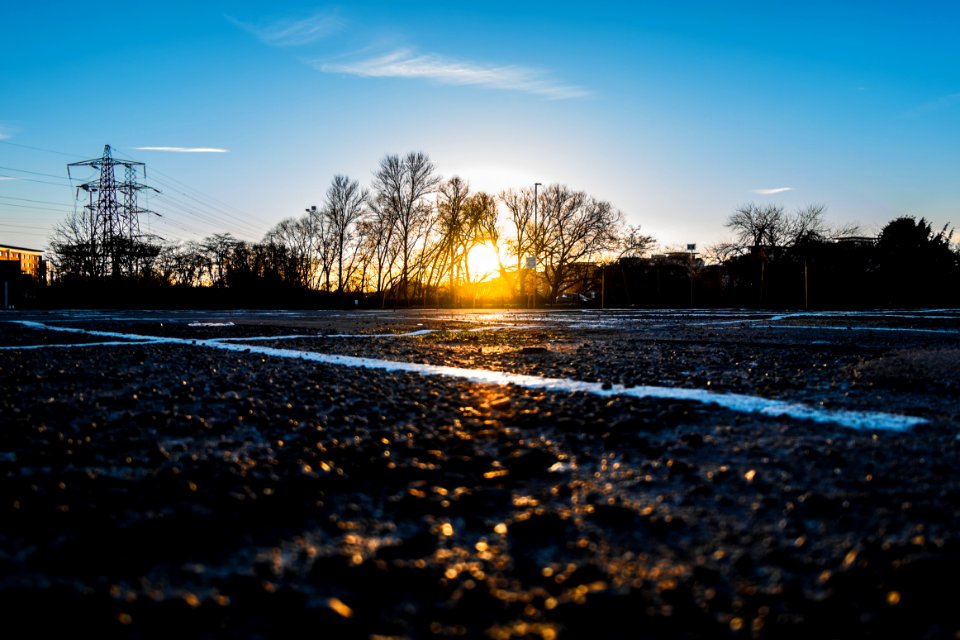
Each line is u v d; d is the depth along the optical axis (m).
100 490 2.16
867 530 1.83
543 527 1.90
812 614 1.40
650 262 53.69
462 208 53.84
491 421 3.28
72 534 1.81
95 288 45.97
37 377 4.75
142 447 2.73
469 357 6.60
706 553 1.72
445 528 1.92
